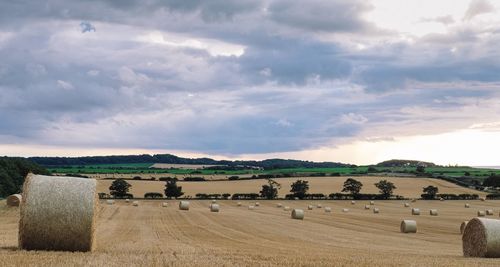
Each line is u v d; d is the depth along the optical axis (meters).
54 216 21.97
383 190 122.50
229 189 125.50
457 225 58.56
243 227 47.88
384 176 151.25
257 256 22.64
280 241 35.06
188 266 18.38
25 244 22.02
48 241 22.03
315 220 62.66
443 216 74.50
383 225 57.44
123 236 35.38
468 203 109.31
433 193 123.94
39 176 22.69
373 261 22.03
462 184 140.38
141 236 35.84
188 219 56.44
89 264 17.95
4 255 19.62
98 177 137.88
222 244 30.69
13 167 111.38
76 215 22.11
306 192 122.81
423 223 60.97
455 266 21.66
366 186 134.25
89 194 22.39
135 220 53.81
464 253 30.47
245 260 20.86
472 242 30.00
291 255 23.75
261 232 43.03
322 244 33.91
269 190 117.94
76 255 20.64
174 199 111.19
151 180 136.50
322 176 149.25
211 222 52.94
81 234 22.16
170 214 64.44
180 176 146.50
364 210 89.44
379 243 36.97
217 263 19.45
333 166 181.00
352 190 125.38
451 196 121.12
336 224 56.94
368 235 44.41
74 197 22.23
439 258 25.81
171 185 115.00
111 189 113.81
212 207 73.00
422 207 98.44
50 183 22.41
